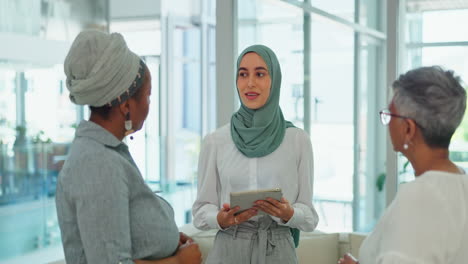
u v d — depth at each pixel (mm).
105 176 1223
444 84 1184
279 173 2049
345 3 3496
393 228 1145
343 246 3041
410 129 1220
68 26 4613
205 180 2150
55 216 4453
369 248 1254
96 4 4918
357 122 3646
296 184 2084
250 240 1991
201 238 2945
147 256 1321
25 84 4211
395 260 1100
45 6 4371
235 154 2105
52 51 4422
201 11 9320
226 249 2012
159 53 7895
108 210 1206
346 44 3541
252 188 2055
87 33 1293
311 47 3268
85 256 1262
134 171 1305
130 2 6855
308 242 2953
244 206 1854
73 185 1228
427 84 1190
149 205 1335
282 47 3070
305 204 2084
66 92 4523
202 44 9422
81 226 1208
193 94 9258
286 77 3084
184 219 7855
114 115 1325
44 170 4355
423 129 1208
